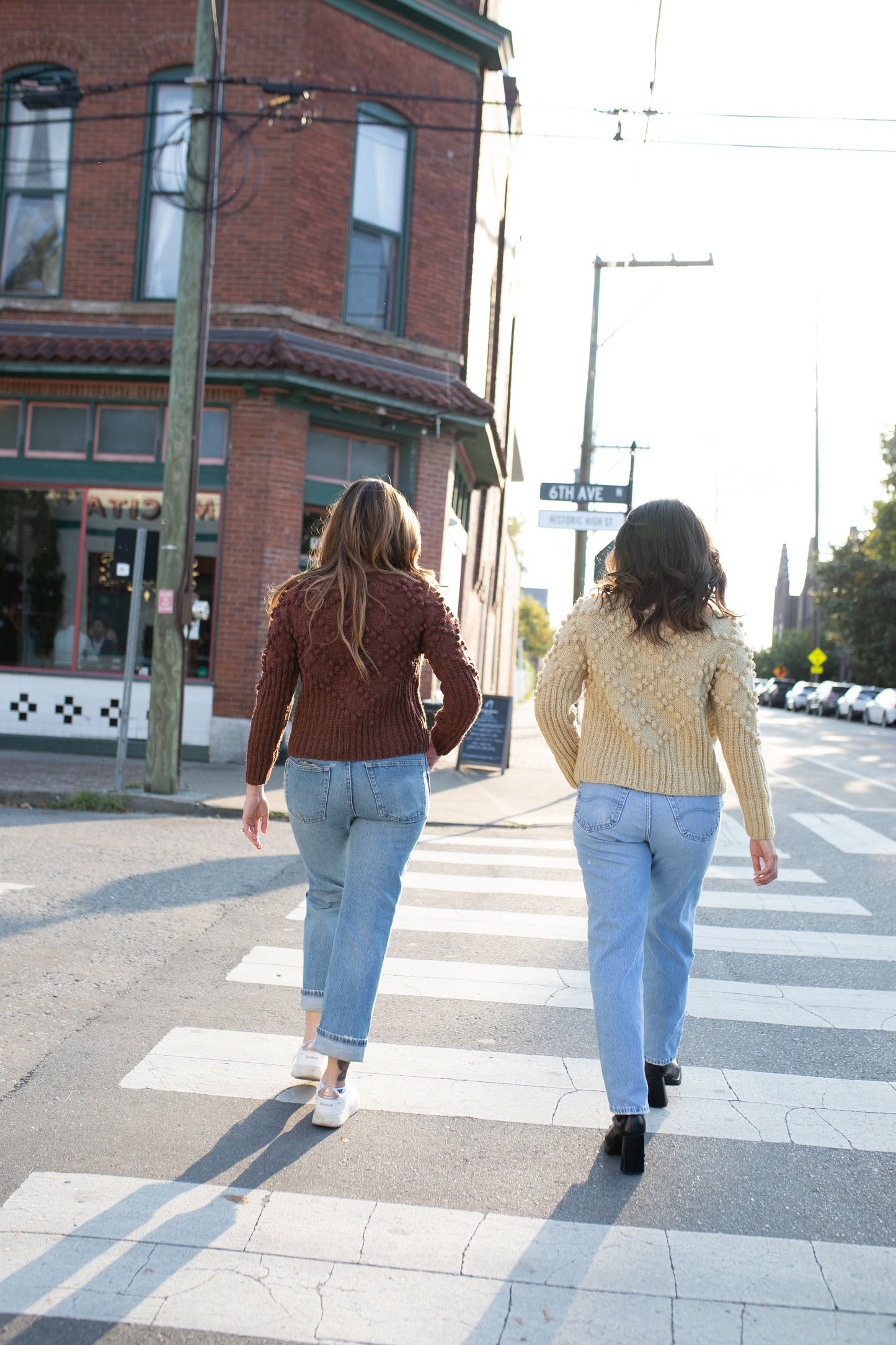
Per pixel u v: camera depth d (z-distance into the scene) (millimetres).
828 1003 4715
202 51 10250
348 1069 3660
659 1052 3479
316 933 3537
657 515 3098
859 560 45344
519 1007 4523
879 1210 2898
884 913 6562
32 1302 2377
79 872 6875
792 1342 2316
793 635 71812
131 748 14102
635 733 3031
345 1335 2291
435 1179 3004
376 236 14734
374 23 14305
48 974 4758
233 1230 2697
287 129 13555
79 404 14094
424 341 15055
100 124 14219
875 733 30281
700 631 3035
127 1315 2340
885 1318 2410
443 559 15133
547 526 14969
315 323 13969
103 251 14227
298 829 3336
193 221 10281
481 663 23516
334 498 14328
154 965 4945
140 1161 3059
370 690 3180
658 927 3357
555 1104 3547
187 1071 3715
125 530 10523
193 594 10562
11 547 14289
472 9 15320
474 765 14734
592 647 3107
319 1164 3070
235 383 13398
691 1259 2629
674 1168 3115
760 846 3107
